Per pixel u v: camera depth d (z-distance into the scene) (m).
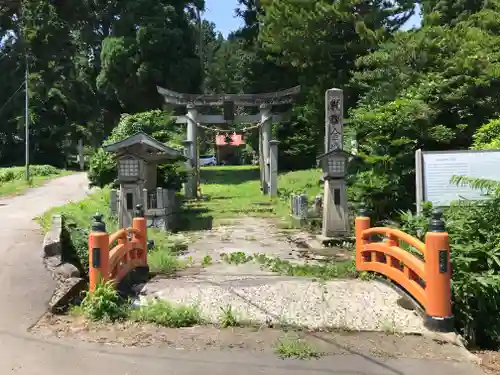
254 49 34.03
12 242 9.60
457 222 6.90
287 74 32.44
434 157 8.21
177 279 7.70
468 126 13.42
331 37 22.58
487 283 6.04
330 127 11.82
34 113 38.62
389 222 10.51
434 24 18.39
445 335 5.46
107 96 35.97
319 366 4.64
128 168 11.73
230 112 24.06
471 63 13.77
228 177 34.28
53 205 16.67
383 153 11.99
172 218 14.53
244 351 4.96
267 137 24.17
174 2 34.88
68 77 41.16
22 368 4.49
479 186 7.34
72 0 40.50
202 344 5.12
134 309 6.05
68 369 4.49
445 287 5.62
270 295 6.66
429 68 15.59
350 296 6.62
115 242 7.15
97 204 15.38
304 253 10.45
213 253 10.46
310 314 6.03
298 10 22.14
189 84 33.16
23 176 29.94
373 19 21.50
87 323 5.64
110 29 41.41
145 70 31.95
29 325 5.53
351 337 5.40
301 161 30.98
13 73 39.44
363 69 20.61
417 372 4.57
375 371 4.57
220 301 6.44
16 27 40.09
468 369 4.67
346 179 11.60
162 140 21.00
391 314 6.02
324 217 11.62
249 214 17.45
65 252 8.73
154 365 4.61
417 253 7.51
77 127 40.09
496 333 6.14
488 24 17.55
